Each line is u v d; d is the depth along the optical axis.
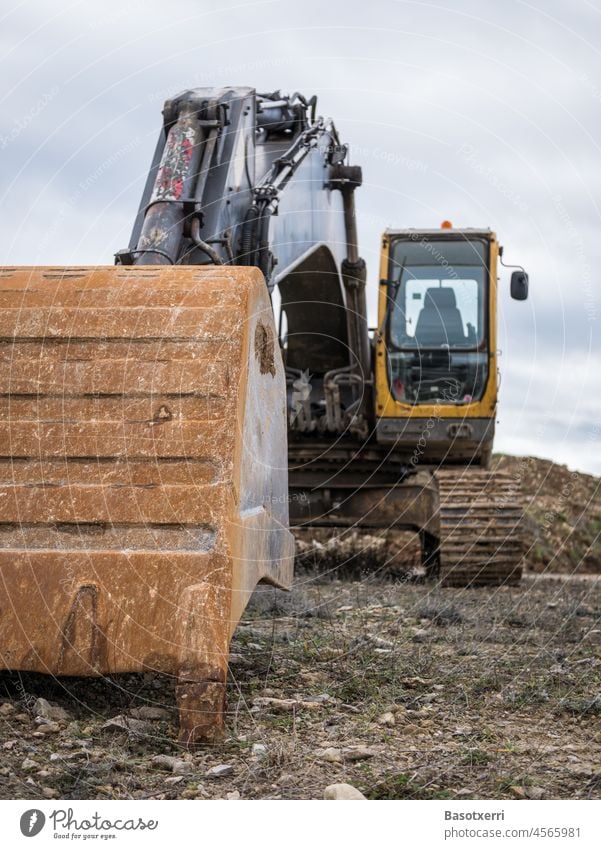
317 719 3.87
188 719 3.40
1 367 3.86
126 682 4.07
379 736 3.67
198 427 3.69
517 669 4.92
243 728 3.67
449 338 9.73
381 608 7.11
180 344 3.83
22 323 3.93
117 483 3.65
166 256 5.44
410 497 10.34
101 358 3.84
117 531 3.61
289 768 3.25
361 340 9.69
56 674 3.46
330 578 10.05
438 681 4.62
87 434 3.73
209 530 3.57
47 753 3.30
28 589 3.54
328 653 5.07
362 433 10.03
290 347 9.90
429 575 10.52
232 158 6.12
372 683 4.47
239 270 4.12
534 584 10.17
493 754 3.48
